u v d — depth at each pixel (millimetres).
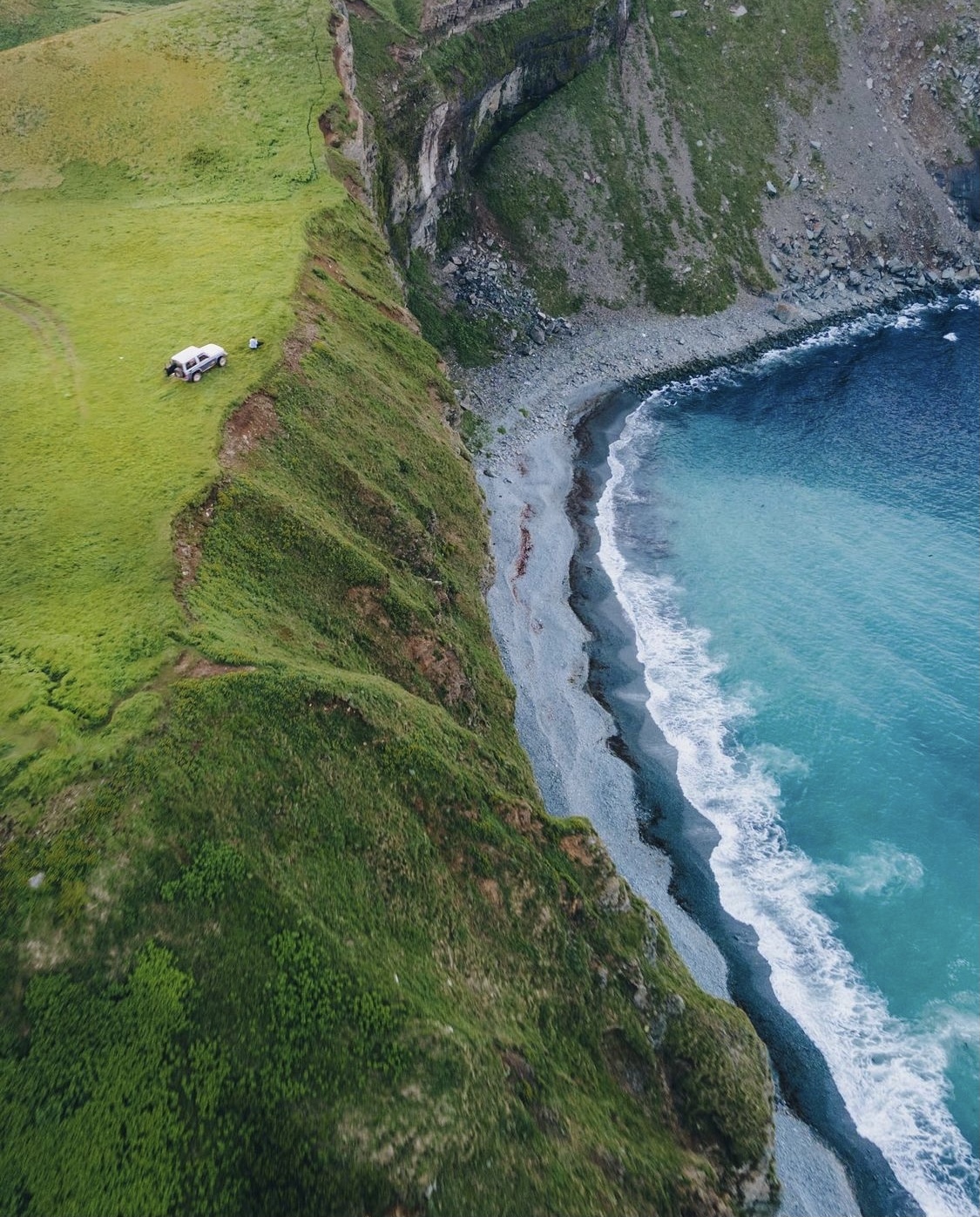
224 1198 29281
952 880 54875
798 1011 48531
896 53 137125
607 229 119000
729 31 133375
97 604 41469
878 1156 43219
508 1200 31547
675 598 76812
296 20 88812
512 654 66062
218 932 33688
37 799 34500
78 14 111000
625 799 58594
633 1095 38344
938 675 68312
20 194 75500
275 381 55188
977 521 85812
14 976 31562
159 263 66438
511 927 39781
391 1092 32094
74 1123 29828
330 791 39062
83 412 52219
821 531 85312
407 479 59938
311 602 47375
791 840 57219
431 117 98188
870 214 129875
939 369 112750
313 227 70750
